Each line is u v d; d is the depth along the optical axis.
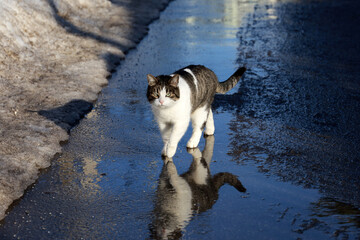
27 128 5.48
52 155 5.11
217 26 13.50
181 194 4.36
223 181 4.61
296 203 4.15
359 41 11.34
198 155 5.23
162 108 4.81
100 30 11.23
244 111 6.60
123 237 3.66
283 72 8.66
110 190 4.43
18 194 4.25
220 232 3.72
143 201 4.23
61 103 6.54
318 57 9.86
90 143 5.52
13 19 8.52
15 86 6.82
